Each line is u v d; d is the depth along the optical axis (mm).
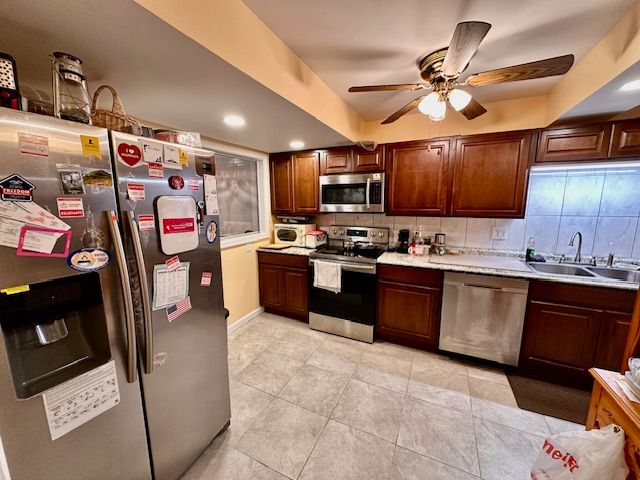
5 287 744
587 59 1673
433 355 2469
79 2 781
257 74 1337
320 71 1888
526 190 2260
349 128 2592
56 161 818
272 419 1746
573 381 2021
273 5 1243
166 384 1238
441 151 2508
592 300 1894
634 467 792
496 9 1277
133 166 1036
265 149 3119
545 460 992
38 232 792
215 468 1424
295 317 3232
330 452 1513
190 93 1485
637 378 876
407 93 2260
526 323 2105
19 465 810
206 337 1451
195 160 1320
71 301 975
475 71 1931
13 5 782
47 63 1162
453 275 2281
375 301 2654
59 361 962
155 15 856
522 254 2584
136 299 1076
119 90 1438
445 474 1387
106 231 955
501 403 1874
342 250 3039
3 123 711
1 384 758
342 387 2043
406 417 1755
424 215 2652
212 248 1454
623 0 1220
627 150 1938
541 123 2375
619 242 2277
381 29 1431
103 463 1018
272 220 3520
